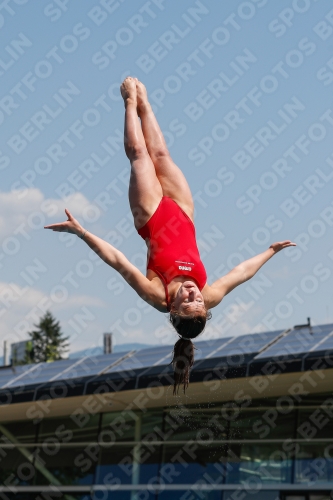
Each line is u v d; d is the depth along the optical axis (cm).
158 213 957
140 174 974
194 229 977
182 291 916
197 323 915
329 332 1950
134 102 1023
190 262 940
